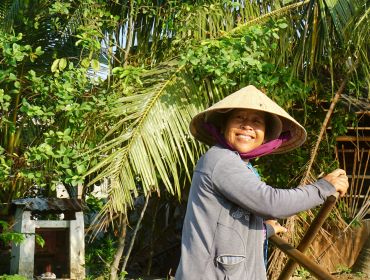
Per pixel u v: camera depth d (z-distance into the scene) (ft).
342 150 29.78
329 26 22.71
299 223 23.63
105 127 23.00
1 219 28.53
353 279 28.58
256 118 9.22
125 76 21.76
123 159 20.30
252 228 8.64
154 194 30.94
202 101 22.02
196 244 8.55
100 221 25.72
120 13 25.05
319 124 27.25
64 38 27.66
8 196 29.12
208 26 24.03
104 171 20.15
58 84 20.74
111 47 24.08
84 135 22.56
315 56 22.99
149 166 20.48
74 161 20.95
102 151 20.40
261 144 9.52
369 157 32.09
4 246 30.89
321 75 27.45
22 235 22.30
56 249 26.73
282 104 23.49
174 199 30.89
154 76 22.25
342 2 21.50
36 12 26.35
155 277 30.07
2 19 27.32
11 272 25.81
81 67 22.13
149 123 20.83
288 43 22.62
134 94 22.03
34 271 26.45
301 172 25.53
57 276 26.61
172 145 20.86
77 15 23.34
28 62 27.53
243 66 20.92
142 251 32.24
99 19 22.84
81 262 25.94
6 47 20.57
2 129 28.66
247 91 9.33
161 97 21.34
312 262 9.00
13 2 25.80
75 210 26.12
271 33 21.77
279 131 9.58
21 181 29.14
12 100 27.78
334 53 23.81
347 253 29.99
